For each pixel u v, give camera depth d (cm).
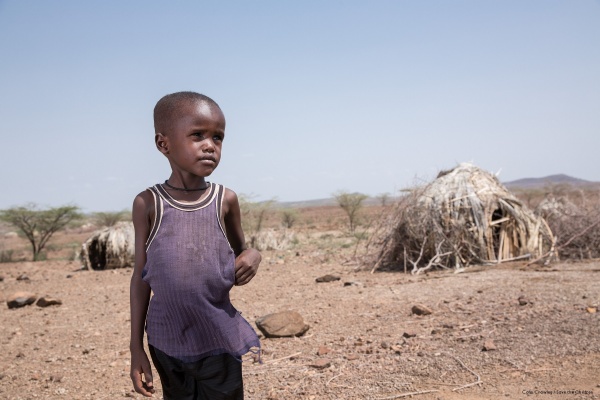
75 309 866
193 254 229
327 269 1163
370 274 1034
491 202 1038
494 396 388
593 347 459
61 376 504
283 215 3603
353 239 2064
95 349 604
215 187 246
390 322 617
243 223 1992
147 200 238
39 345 639
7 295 1048
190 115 226
